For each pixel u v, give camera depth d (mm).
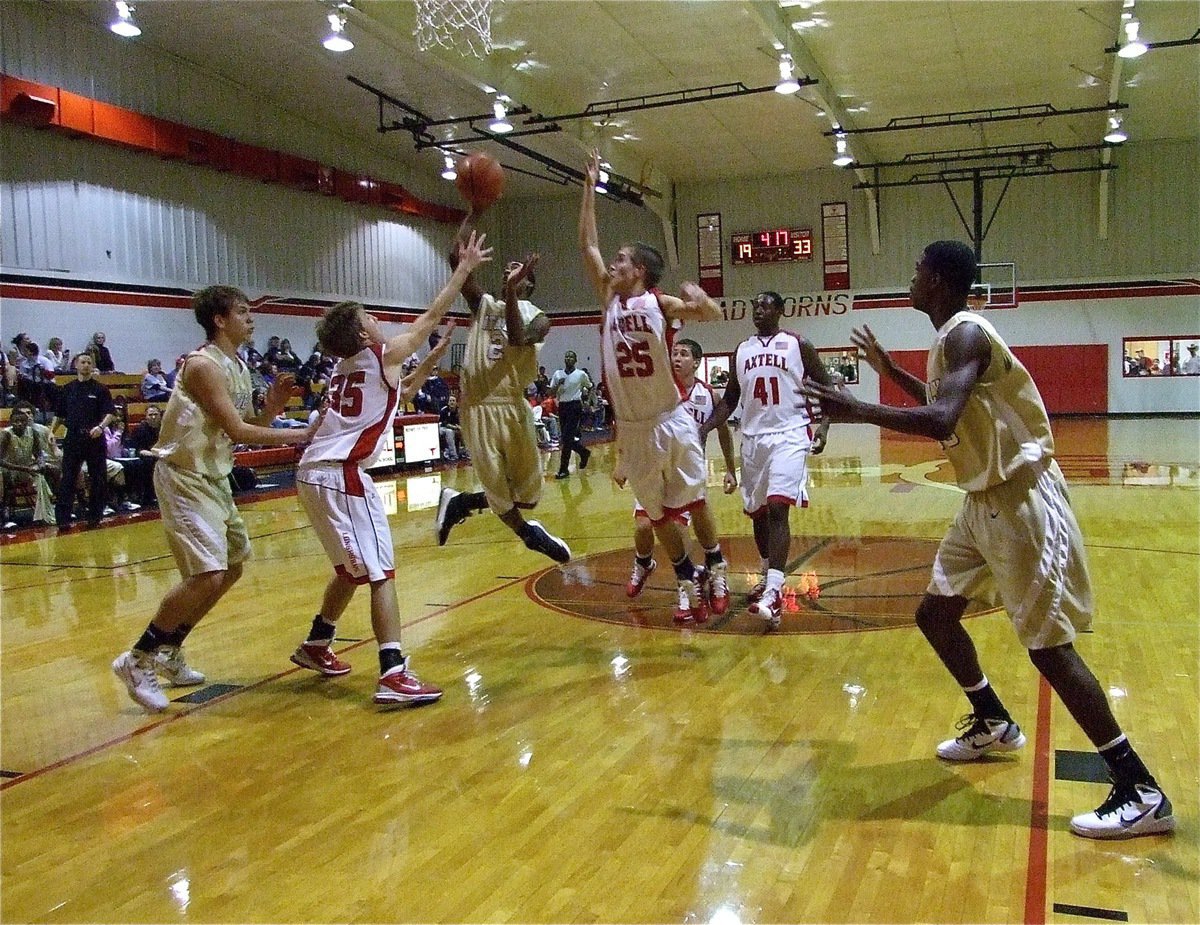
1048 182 23484
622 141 21328
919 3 13773
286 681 4363
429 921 2285
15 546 8617
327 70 16500
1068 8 13977
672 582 6273
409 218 22828
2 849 2740
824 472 12938
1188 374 23000
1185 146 22453
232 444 4172
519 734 3578
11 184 13680
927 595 3150
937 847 2602
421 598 5977
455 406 17578
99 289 14961
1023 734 3428
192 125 16250
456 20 13297
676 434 4434
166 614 3943
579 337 26703
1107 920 2211
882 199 24484
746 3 12656
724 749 3363
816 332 25203
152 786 3186
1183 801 2838
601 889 2416
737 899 2350
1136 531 7598
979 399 2760
